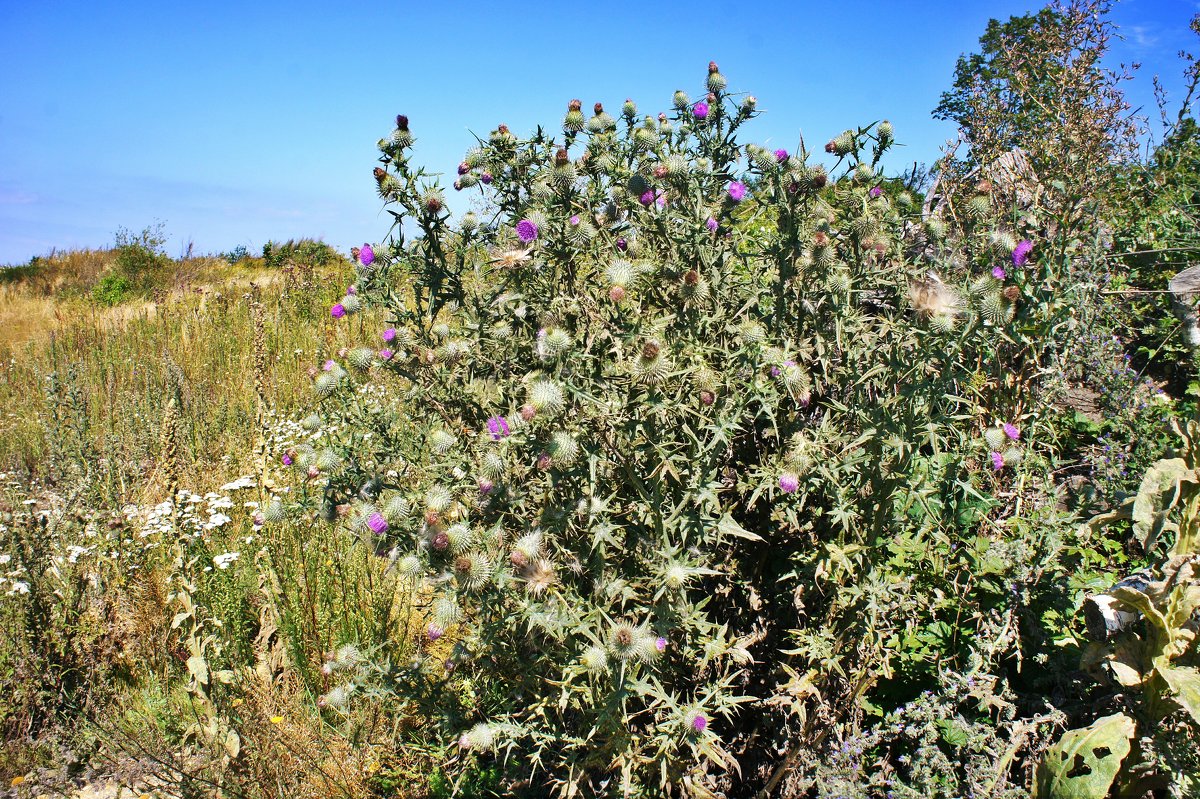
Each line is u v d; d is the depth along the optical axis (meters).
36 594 4.27
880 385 2.86
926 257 3.52
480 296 3.18
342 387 3.27
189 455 6.81
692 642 2.93
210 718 3.50
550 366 2.80
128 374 9.84
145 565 4.79
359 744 3.54
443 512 2.78
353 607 4.17
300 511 3.57
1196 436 2.70
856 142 3.07
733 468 3.23
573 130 3.64
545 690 2.95
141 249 20.28
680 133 3.38
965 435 2.89
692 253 2.87
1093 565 3.44
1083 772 2.56
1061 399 4.38
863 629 2.81
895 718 2.78
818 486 2.84
